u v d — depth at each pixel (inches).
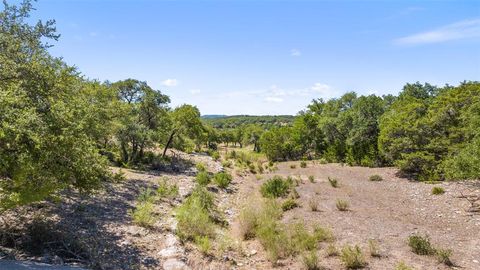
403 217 527.5
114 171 883.4
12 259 277.3
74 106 344.8
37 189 301.3
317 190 777.6
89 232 383.2
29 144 277.1
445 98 944.3
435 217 519.8
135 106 1176.2
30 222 365.1
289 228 453.7
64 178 330.0
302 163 1354.6
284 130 2047.2
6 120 254.8
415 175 943.7
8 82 307.3
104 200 550.6
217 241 421.1
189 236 420.5
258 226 461.4
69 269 266.1
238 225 518.0
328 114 1913.1
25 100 285.9
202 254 369.1
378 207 600.1
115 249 349.4
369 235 426.6
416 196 682.2
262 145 2020.2
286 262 355.6
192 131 1427.2
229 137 3528.5
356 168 1210.0
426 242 363.3
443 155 876.6
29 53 335.6
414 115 990.4
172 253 354.9
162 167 1100.5
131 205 546.0
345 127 1556.3
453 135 847.7
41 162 287.0
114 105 953.5
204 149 2672.2
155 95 1211.2
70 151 320.8
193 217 454.0
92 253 326.3
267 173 1171.3
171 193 646.5
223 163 1406.3
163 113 1248.8
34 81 317.4
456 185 727.1
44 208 434.3
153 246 376.2
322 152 1845.5
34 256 296.4
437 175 838.5
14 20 326.6
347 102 1904.5
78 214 444.1
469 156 554.3
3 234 312.5
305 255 359.9
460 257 345.1
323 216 531.8
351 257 328.2
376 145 1343.5
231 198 736.3
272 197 683.4
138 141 1079.6
